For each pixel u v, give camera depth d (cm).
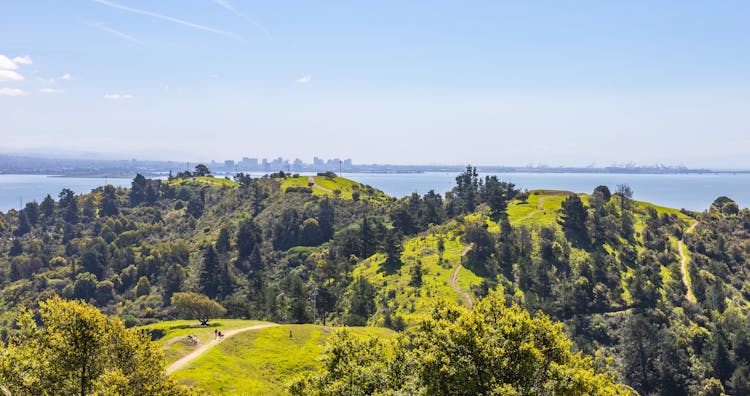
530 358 2795
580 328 11850
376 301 12988
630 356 10481
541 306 12138
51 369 2980
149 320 15050
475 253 14638
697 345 10969
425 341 3169
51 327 3100
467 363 2767
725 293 13512
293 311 11488
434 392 2748
